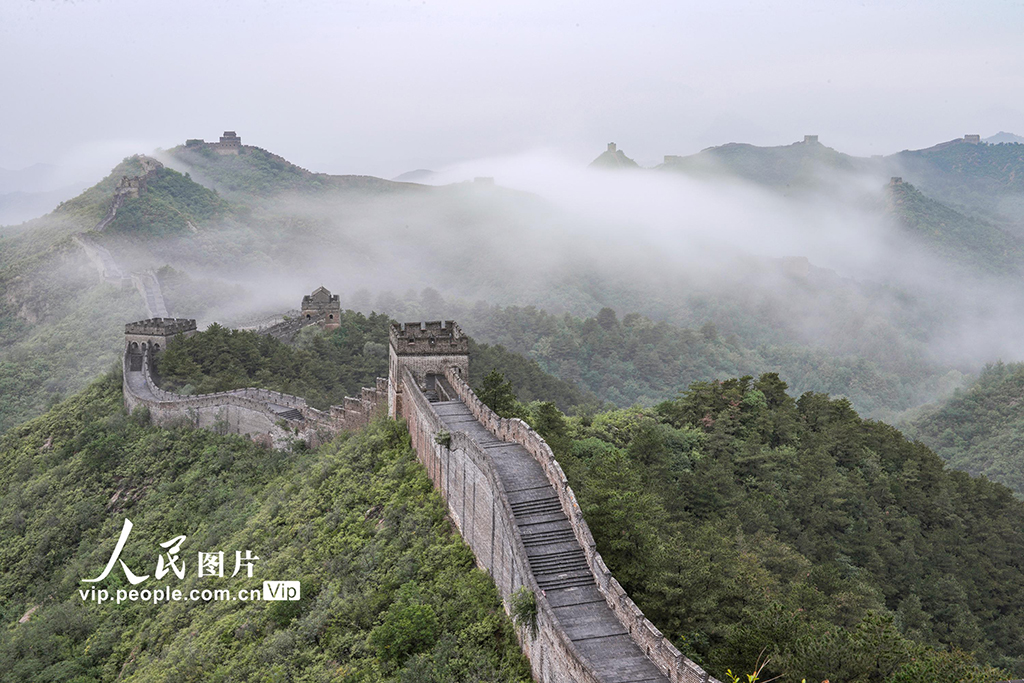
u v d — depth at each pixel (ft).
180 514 254.06
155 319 374.22
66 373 478.59
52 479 297.12
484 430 176.04
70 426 336.70
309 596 170.71
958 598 229.04
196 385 333.83
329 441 264.11
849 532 249.34
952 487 310.04
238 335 379.35
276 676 146.72
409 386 218.59
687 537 175.42
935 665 117.29
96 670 198.29
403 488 188.65
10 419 440.86
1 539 281.95
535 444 151.53
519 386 503.61
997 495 327.88
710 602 126.93
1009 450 596.29
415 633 135.23
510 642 125.18
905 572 236.02
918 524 276.41
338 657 144.97
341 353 412.98
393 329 236.02
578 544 127.24
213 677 157.89
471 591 138.82
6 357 513.45
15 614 244.42
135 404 318.86
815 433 306.96
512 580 127.44
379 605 152.97
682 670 94.89
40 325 583.17
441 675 123.95
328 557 181.37
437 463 179.73
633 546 132.77
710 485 236.63
